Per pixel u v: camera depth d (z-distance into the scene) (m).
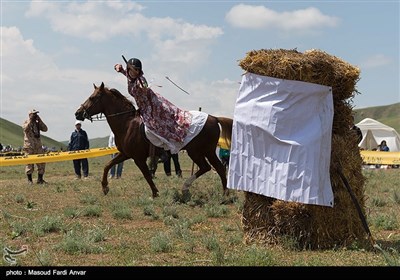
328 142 7.52
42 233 8.96
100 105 13.52
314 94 7.50
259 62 7.69
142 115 12.87
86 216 11.12
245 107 7.84
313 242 7.77
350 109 7.98
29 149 19.81
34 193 15.44
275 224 7.89
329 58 7.70
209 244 7.81
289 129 7.53
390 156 24.78
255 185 7.75
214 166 13.32
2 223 10.18
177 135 12.82
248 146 7.82
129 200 13.26
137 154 13.34
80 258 7.33
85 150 21.42
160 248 7.68
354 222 7.94
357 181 8.01
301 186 7.41
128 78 12.59
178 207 12.09
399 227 9.49
